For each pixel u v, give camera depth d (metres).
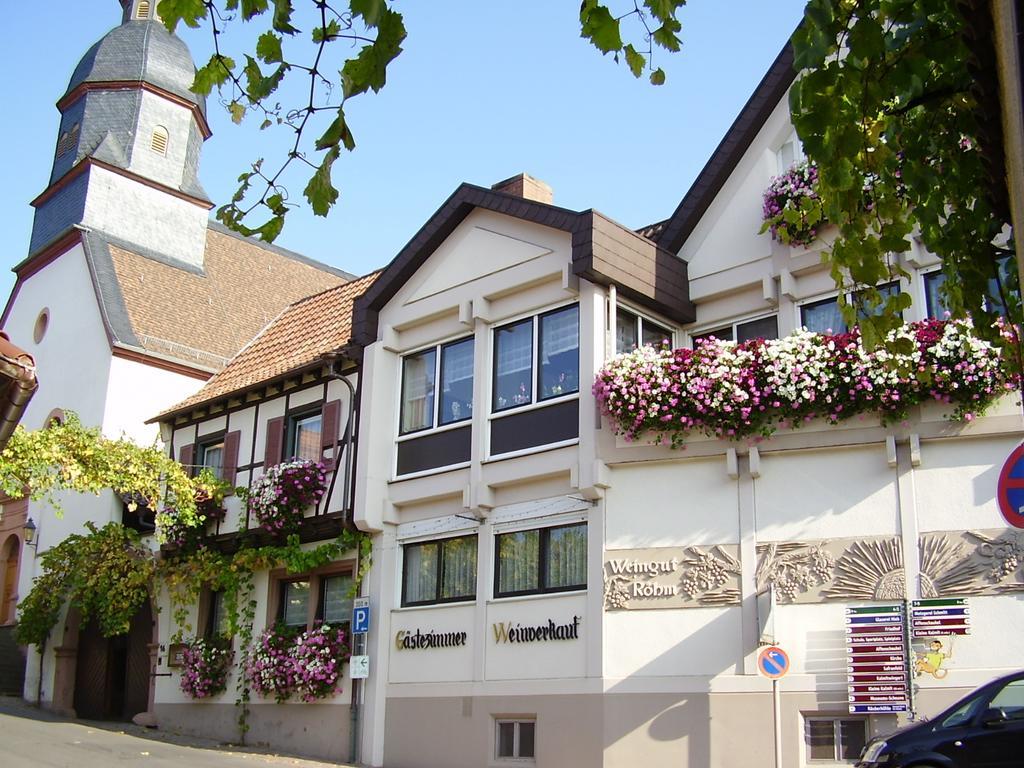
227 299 33.31
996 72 4.45
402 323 19.41
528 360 17.47
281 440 21.61
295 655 19.20
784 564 14.57
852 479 14.52
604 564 15.66
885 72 5.46
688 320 17.41
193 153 34.56
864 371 14.16
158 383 28.48
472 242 18.56
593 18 5.06
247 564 20.89
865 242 5.75
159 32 34.69
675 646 14.95
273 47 4.84
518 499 17.09
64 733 20.30
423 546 18.56
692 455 15.38
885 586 14.00
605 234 16.44
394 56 4.34
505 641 16.62
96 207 31.67
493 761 16.33
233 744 20.28
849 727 13.84
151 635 24.73
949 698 13.37
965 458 14.03
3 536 30.17
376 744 17.91
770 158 16.98
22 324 32.88
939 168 6.25
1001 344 6.16
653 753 14.73
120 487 21.06
